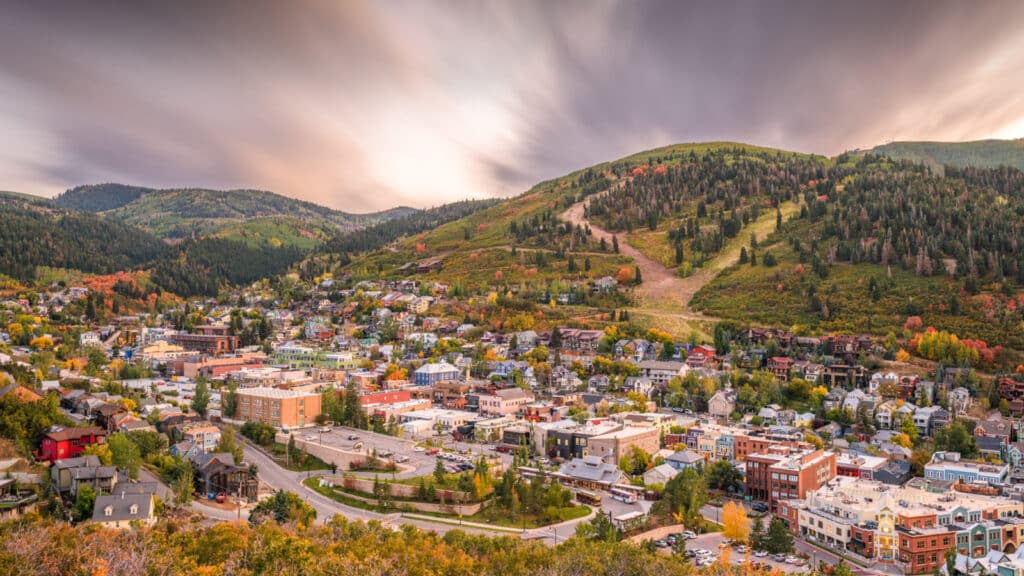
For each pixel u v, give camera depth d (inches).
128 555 4702.3
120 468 7135.8
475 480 7549.2
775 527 6845.5
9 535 4766.2
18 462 6737.2
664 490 7859.3
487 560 5595.5
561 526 7126.0
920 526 7012.8
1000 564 6151.6
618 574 5423.2
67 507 6102.4
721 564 5846.5
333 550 5349.4
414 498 7598.4
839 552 7042.3
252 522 6432.1
